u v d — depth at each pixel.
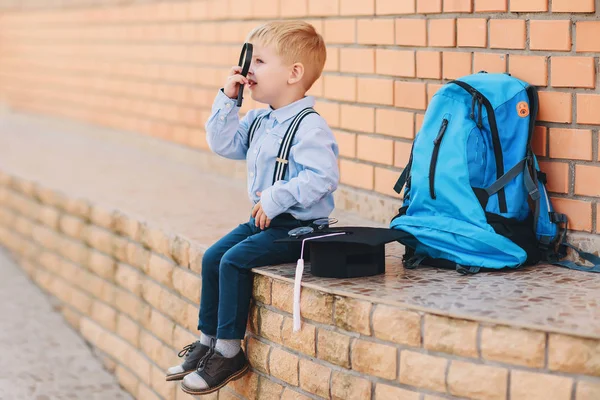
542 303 3.49
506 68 4.41
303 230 3.98
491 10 4.46
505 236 4.06
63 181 7.46
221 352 4.07
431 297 3.59
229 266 4.04
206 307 4.21
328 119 5.74
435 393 3.40
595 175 4.13
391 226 4.20
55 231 7.23
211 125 4.25
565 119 4.19
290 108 4.16
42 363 6.03
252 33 4.25
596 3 4.03
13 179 8.16
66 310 6.87
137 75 8.68
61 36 10.61
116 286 6.02
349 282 3.84
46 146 9.73
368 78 5.34
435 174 4.09
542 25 4.23
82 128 10.20
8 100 12.55
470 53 4.61
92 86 9.84
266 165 4.14
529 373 3.21
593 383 3.11
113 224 6.03
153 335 5.41
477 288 3.73
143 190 6.80
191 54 7.61
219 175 7.33
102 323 6.23
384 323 3.52
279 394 4.02
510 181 4.09
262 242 4.09
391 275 3.97
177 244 5.02
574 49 4.12
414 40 4.95
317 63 4.23
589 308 3.41
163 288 5.27
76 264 6.80
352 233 3.99
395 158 5.15
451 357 3.37
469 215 4.04
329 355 3.73
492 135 4.10
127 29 8.84
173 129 8.05
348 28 5.49
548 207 4.21
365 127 5.39
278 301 3.96
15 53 12.16
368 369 3.58
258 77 4.17
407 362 3.46
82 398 5.52
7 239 8.48
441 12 4.75
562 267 4.13
